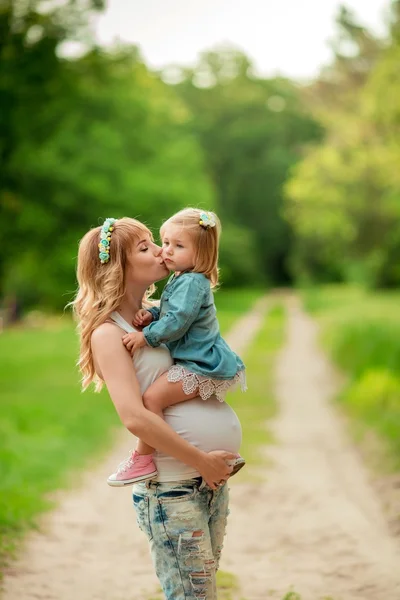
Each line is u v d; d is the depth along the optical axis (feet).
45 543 22.94
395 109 80.38
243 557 21.65
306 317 145.18
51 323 148.36
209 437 11.68
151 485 11.69
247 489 29.91
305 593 18.33
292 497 28.60
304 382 65.41
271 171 243.19
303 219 161.07
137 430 11.05
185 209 12.21
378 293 161.38
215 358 11.75
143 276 11.94
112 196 107.76
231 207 245.86
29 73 79.56
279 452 37.45
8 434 38.65
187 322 11.46
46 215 95.96
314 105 123.54
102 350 11.38
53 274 135.85
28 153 89.61
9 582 19.35
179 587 11.69
